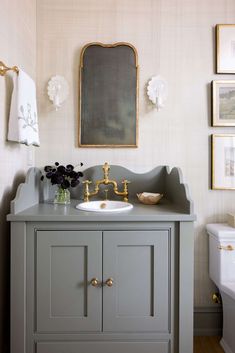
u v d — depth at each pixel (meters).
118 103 1.80
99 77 1.79
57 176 1.58
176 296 1.31
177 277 1.31
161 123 1.81
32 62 1.74
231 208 1.80
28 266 1.29
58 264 1.29
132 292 1.30
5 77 1.34
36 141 1.54
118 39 1.80
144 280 1.31
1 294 1.35
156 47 1.80
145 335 1.31
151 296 1.31
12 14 1.40
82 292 1.30
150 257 1.31
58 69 1.79
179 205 1.49
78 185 1.79
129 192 1.79
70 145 1.80
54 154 1.80
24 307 1.28
